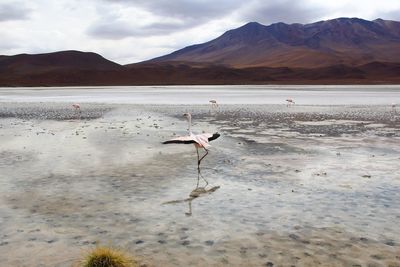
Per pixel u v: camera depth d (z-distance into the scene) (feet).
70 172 49.24
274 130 86.33
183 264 25.55
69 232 30.66
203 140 40.40
